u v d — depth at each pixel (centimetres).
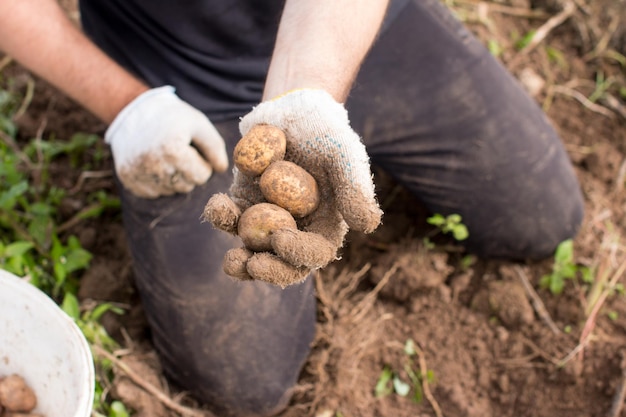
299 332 99
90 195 114
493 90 107
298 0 84
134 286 107
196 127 92
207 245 98
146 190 96
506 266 112
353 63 83
